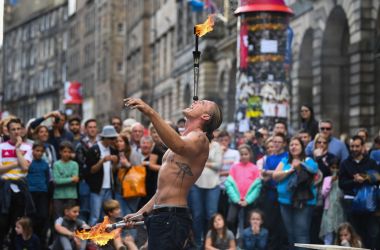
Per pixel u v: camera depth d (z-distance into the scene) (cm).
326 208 1664
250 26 2073
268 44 2064
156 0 8069
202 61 5662
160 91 7838
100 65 11262
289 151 1664
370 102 3212
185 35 6488
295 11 3897
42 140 1828
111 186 1791
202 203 1795
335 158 1672
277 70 2075
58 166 1788
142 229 1611
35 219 1792
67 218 1708
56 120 1948
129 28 9575
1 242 1748
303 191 1641
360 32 3212
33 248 1723
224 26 5559
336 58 3572
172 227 958
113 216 1608
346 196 1627
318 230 1739
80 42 12456
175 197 966
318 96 3594
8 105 15650
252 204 1794
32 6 14512
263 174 1745
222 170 1920
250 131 1992
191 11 6328
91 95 11844
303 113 1870
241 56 2094
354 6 3253
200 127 970
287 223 1670
